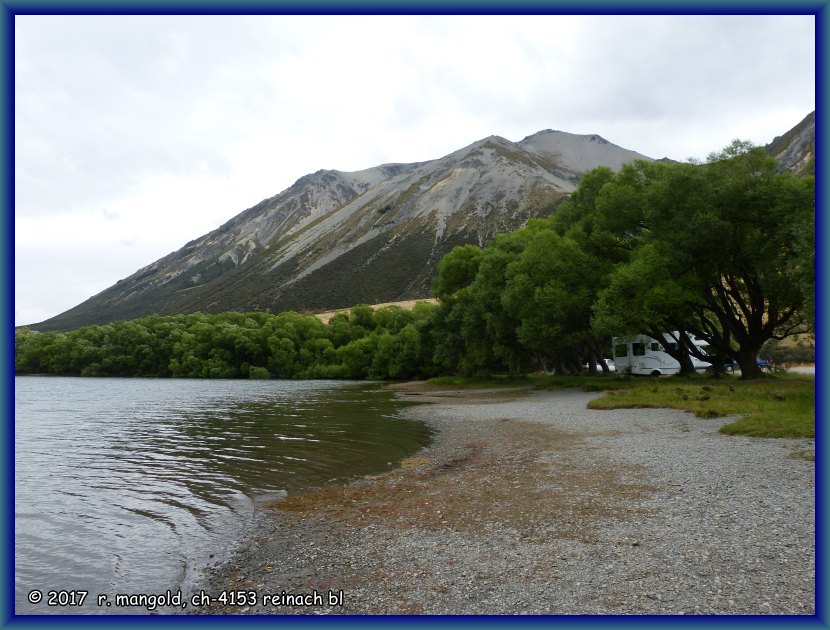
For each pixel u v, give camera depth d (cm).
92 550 1050
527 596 746
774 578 741
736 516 989
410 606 744
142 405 4544
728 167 3403
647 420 2262
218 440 2438
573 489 1280
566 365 6359
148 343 12075
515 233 5988
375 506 1288
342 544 1031
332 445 2211
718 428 1905
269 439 2409
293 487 1532
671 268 3622
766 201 3162
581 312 4262
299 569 918
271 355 11331
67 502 1408
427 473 1628
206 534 1136
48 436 2702
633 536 938
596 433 2055
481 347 6088
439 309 6981
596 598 722
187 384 8756
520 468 1564
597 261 4300
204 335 11781
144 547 1066
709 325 4041
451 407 3550
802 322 3403
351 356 9994
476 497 1293
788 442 1587
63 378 11306
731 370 4888
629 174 4312
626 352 4966
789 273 2366
